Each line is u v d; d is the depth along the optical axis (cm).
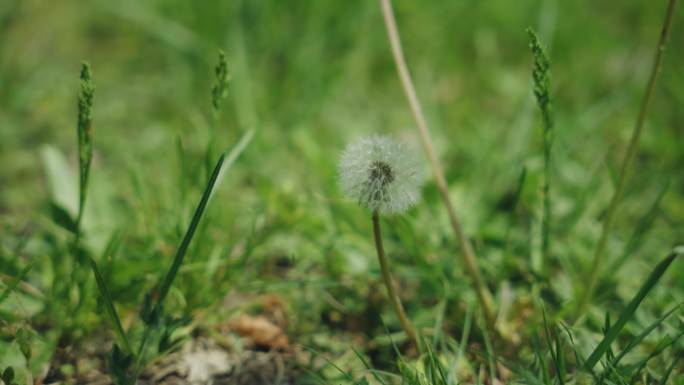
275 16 104
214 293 63
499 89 103
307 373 61
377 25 108
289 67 99
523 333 63
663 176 78
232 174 80
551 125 58
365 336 65
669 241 72
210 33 105
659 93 92
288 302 67
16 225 72
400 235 65
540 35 94
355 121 95
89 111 56
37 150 86
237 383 60
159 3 111
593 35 109
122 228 67
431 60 106
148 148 87
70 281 60
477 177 78
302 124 90
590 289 61
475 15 113
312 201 72
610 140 89
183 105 96
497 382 60
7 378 56
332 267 69
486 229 71
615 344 61
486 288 66
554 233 72
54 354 60
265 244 71
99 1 113
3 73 96
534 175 75
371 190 53
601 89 100
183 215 65
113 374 57
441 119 93
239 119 88
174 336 61
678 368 59
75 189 72
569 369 60
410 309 66
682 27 107
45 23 114
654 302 64
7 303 61
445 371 59
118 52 111
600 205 77
